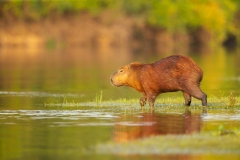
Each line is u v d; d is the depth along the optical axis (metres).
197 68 23.22
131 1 110.88
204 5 118.69
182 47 109.94
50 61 65.50
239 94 31.31
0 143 16.27
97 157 14.42
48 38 106.69
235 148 15.09
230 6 124.19
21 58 70.00
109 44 109.81
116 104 25.45
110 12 110.56
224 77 44.50
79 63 62.66
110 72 50.62
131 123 19.27
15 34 104.56
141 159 14.14
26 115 21.72
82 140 16.48
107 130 17.98
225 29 123.50
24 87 36.16
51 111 22.94
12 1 104.00
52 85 37.88
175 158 14.20
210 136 16.52
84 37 109.31
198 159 14.09
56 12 108.00
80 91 33.78
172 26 113.50
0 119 20.64
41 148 15.58
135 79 23.69
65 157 14.47
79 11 109.75
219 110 22.59
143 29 112.31
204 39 119.62
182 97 28.28
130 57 73.50
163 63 23.23
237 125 18.59
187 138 16.23
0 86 36.62
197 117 20.52
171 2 113.94
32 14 105.62
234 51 94.62
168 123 19.14
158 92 23.45
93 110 23.14
